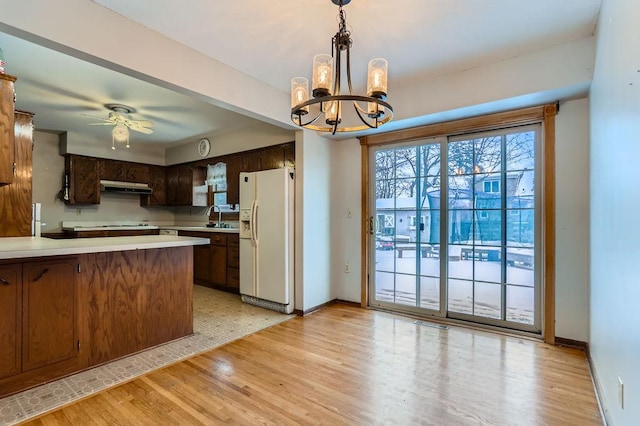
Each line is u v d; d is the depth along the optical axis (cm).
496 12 205
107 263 252
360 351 270
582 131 270
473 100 287
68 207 562
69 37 182
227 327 329
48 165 540
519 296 310
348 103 378
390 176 388
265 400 199
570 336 276
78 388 212
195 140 581
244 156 493
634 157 130
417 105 318
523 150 307
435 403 196
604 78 193
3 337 202
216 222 591
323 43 241
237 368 240
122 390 210
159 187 652
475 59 270
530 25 220
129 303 264
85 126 501
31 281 213
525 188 306
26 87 334
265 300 395
